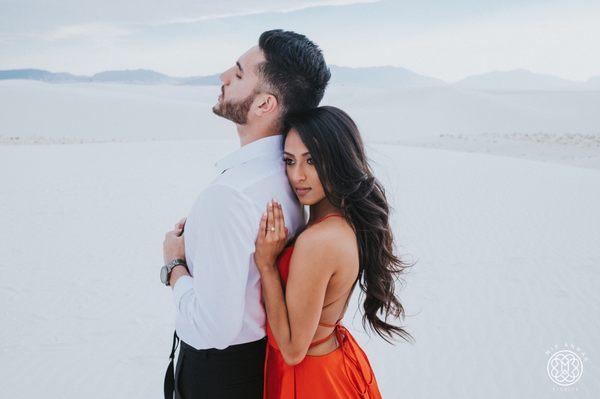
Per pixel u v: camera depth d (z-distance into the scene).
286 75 1.71
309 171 1.75
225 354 1.84
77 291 6.75
